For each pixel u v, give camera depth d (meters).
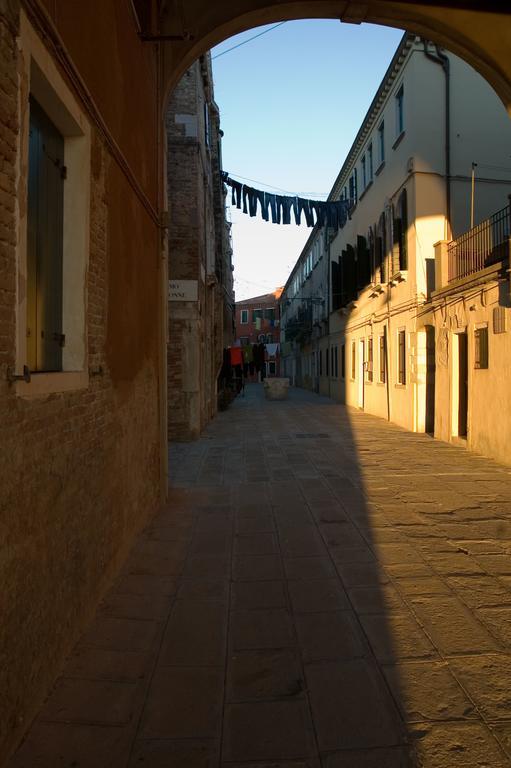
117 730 2.78
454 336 12.29
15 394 2.59
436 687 3.14
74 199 3.77
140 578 4.78
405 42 14.20
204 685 3.19
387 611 4.12
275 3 7.25
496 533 5.93
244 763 2.56
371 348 20.22
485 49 7.79
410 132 14.32
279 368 63.47
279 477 9.07
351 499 7.52
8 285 2.50
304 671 3.33
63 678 3.23
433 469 9.52
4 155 2.47
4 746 2.47
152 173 6.75
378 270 18.06
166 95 7.35
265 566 5.07
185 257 13.24
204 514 6.84
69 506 3.44
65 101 3.33
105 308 4.36
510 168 14.29
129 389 5.33
